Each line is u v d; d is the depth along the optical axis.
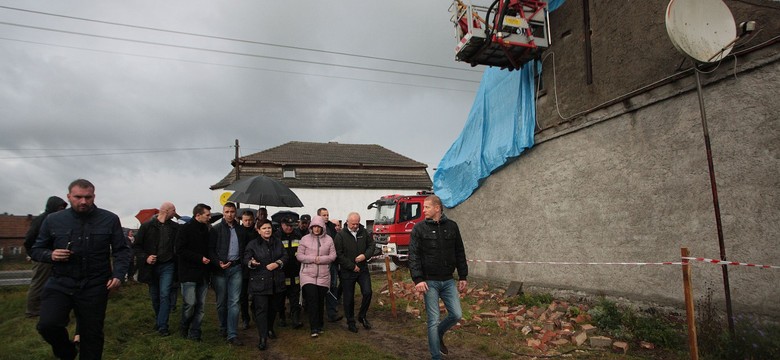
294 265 7.00
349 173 31.44
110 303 8.18
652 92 6.36
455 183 11.62
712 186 5.07
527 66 9.30
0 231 40.03
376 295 9.72
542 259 8.60
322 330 6.38
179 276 5.76
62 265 4.05
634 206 6.65
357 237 6.93
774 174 4.91
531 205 8.95
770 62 4.96
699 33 5.19
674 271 6.00
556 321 6.44
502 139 9.77
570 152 7.99
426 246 4.70
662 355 5.04
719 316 5.34
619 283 6.88
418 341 6.00
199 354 5.11
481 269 10.60
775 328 4.59
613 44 7.15
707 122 5.62
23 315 6.98
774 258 4.87
